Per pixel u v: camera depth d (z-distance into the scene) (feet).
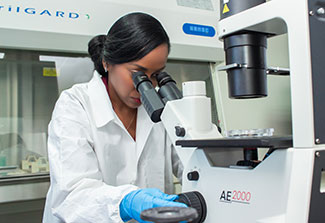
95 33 5.25
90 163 3.41
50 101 5.40
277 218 2.07
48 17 4.97
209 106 2.82
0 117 5.11
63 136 3.38
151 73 3.43
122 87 3.54
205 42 6.09
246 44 2.61
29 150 5.23
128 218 2.72
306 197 1.99
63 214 2.98
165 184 4.49
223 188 2.46
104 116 3.83
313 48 2.11
